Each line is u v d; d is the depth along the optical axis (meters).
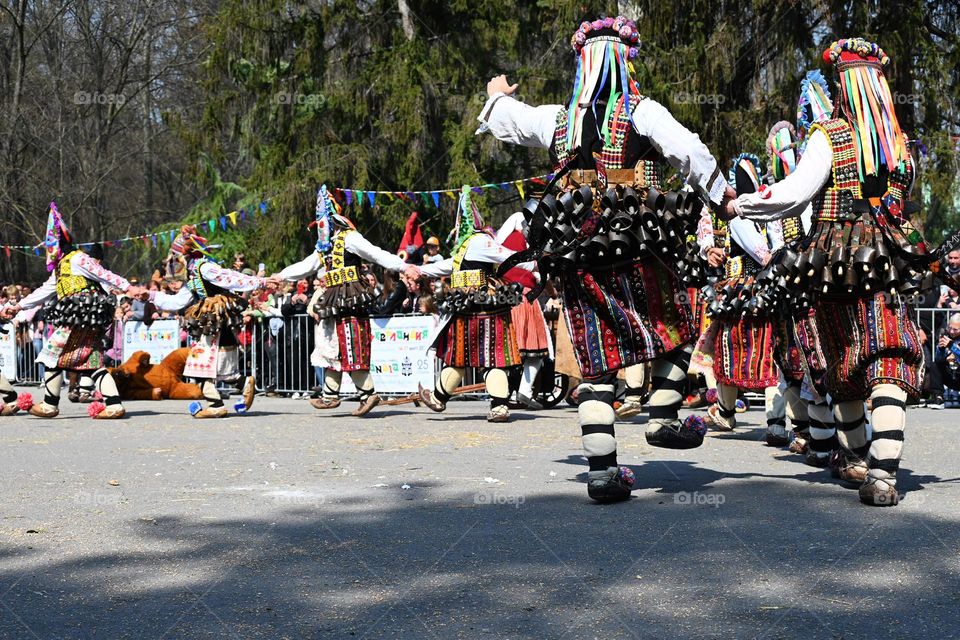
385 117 21.88
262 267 14.45
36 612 3.07
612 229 4.50
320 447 7.13
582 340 4.62
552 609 3.01
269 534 4.09
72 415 10.49
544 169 22.16
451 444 7.27
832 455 5.44
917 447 6.76
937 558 3.49
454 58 21.95
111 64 33.34
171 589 3.30
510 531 4.05
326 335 10.67
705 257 6.57
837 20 18.44
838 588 3.16
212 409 9.87
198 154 23.45
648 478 5.40
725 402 7.67
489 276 9.05
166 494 5.13
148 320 14.14
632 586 3.23
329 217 9.82
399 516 4.42
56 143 32.28
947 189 18.25
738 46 19.23
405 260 12.14
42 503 4.91
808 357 4.85
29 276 32.88
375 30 22.38
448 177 21.28
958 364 10.98
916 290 4.62
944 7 20.73
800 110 5.81
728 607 2.99
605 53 4.67
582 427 4.66
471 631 2.83
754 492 4.89
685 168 4.52
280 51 22.39
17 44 32.69
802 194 4.52
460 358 9.23
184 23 32.91
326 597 3.17
